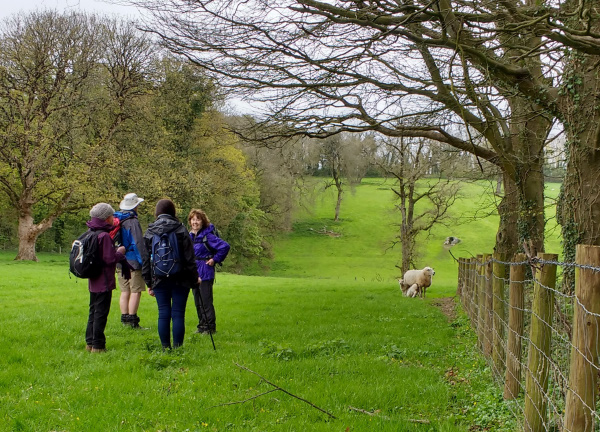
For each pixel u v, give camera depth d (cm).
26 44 2841
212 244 867
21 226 3162
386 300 1523
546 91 1006
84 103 2975
